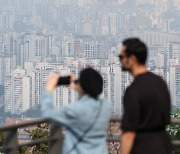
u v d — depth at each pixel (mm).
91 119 7816
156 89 7762
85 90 7957
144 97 7695
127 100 7711
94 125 7840
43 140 9359
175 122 9883
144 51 7918
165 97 7855
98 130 7895
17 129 8852
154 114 7730
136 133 7770
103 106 7957
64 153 7922
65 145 7906
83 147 7801
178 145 10320
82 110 7750
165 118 7867
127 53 7918
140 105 7684
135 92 7707
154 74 7930
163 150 7828
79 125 7785
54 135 9531
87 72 7988
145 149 7734
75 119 7742
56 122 7746
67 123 7719
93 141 7848
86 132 7816
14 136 8766
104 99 8062
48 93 7770
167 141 7973
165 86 7902
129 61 7941
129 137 7684
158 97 7750
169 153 8008
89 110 7801
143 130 7750
